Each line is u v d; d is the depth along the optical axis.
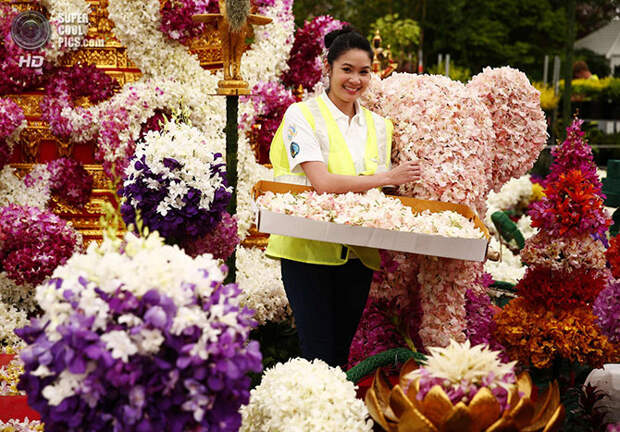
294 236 2.56
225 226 3.18
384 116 3.15
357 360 3.50
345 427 2.11
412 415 1.77
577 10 23.81
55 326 1.65
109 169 4.00
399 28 16.61
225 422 1.71
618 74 21.59
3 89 4.11
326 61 2.97
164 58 4.16
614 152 14.34
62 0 4.10
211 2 4.20
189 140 3.11
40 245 3.75
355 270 2.95
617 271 3.18
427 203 2.98
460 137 3.03
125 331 1.64
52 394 1.61
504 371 1.83
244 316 1.81
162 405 1.64
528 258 3.23
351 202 2.68
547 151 10.59
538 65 23.23
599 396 2.92
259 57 4.55
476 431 1.74
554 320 3.11
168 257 1.84
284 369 2.35
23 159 4.26
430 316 3.06
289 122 2.88
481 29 21.86
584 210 3.09
